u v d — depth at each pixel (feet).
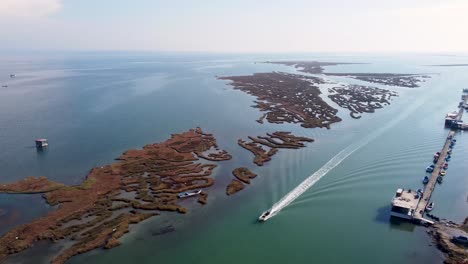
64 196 307.99
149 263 220.02
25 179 344.49
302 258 223.51
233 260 222.07
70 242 240.73
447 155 397.80
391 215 269.03
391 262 220.43
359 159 385.70
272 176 348.18
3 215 280.31
